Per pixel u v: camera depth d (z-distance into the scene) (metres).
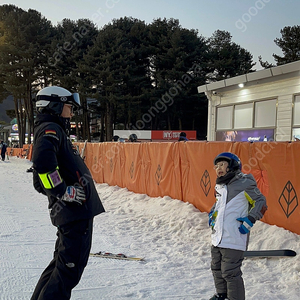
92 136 48.78
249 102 11.59
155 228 5.48
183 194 6.42
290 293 3.03
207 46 36.31
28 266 3.65
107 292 3.07
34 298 2.27
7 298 2.89
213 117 13.21
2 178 13.17
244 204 2.67
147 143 7.80
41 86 39.94
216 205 2.79
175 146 6.63
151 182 7.59
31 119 40.75
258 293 3.04
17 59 36.84
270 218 4.48
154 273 3.56
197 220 5.39
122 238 4.93
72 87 34.75
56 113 2.33
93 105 40.69
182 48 33.78
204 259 4.00
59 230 2.34
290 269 3.46
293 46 31.30
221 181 2.78
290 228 4.16
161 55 34.72
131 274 3.52
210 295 3.04
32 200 8.05
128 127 41.03
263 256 3.71
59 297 2.21
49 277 2.32
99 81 33.56
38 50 36.16
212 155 5.54
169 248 4.45
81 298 2.94
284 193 4.27
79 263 2.28
